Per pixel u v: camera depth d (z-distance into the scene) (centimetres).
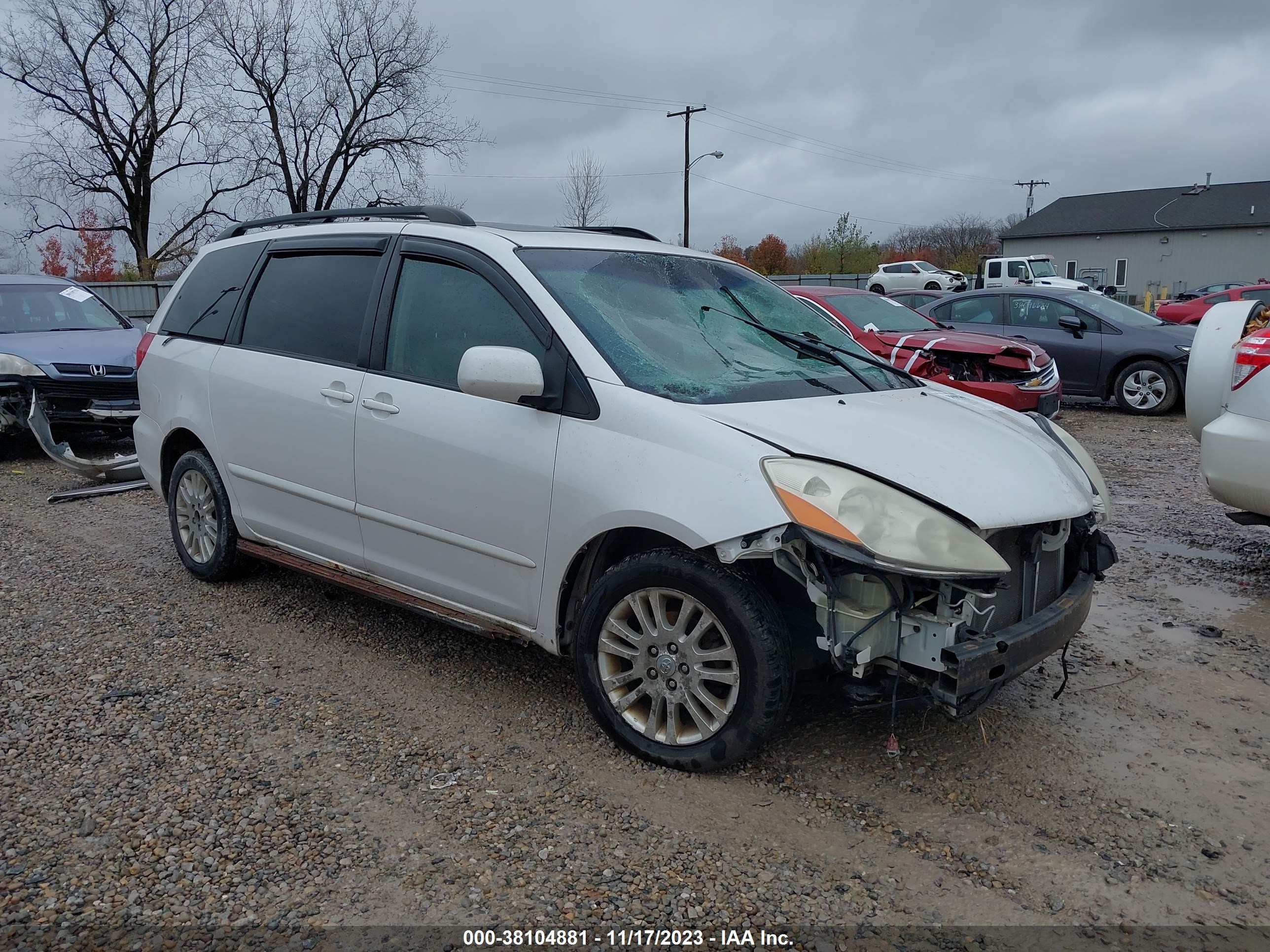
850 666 292
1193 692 398
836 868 275
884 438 317
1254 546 610
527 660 425
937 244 7669
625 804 305
